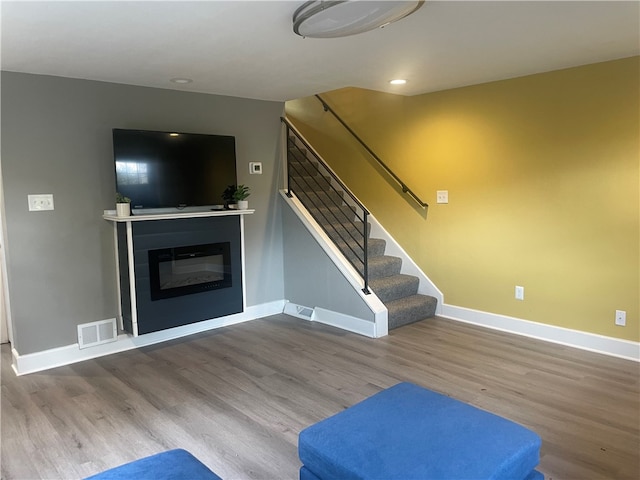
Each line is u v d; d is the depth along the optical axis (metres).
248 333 4.42
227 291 4.43
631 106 3.37
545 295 4.01
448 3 2.27
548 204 3.90
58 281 3.67
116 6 2.19
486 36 2.80
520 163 4.04
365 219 4.26
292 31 2.60
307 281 4.85
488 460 1.63
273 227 5.01
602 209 3.60
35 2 2.12
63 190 3.64
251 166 4.78
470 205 4.45
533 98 3.88
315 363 3.65
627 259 3.52
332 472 1.70
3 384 3.35
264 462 2.37
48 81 3.53
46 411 2.94
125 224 3.77
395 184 5.11
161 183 3.96
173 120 4.21
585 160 3.64
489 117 4.20
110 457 2.44
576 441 2.50
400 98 4.94
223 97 4.52
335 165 5.80
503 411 2.82
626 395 3.00
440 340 4.10
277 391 3.17
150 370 3.57
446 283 4.77
